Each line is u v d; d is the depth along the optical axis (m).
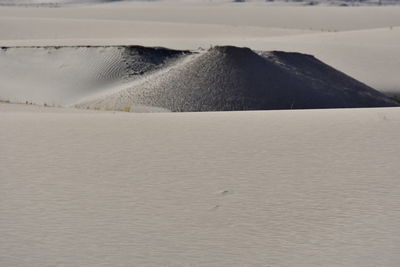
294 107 106.25
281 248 21.67
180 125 44.69
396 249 21.30
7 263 20.11
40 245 21.78
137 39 197.62
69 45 162.50
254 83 110.56
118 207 26.11
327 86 119.88
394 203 26.11
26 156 34.56
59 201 26.78
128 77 138.00
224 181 29.77
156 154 35.25
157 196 27.61
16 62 149.38
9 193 27.73
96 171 31.62
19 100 120.56
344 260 20.44
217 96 105.88
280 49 176.75
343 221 24.22
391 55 175.88
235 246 21.88
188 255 21.02
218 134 40.81
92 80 137.00
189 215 25.17
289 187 28.72
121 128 43.38
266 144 37.47
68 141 38.72
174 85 110.12
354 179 29.70
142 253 21.16
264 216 25.00
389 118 45.59
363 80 153.00
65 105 117.50
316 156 34.25
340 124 43.38
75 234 22.92
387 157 33.59
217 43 189.12
